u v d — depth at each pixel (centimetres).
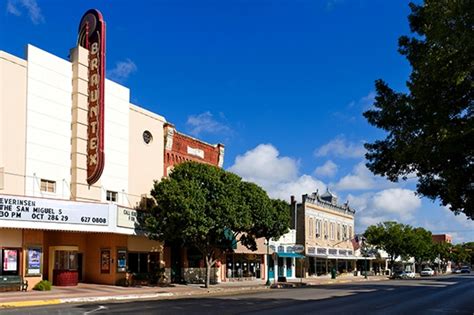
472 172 1450
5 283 2819
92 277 3569
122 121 3694
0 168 2761
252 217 3719
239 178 3688
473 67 1279
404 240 7919
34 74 3064
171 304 2402
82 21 3472
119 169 3628
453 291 3738
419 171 1681
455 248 14575
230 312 2005
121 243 3553
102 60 3334
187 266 4234
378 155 1767
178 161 4241
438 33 1334
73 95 3306
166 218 3453
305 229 6219
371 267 8869
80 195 3241
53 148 3145
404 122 1658
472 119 1352
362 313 2038
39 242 3047
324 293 3403
